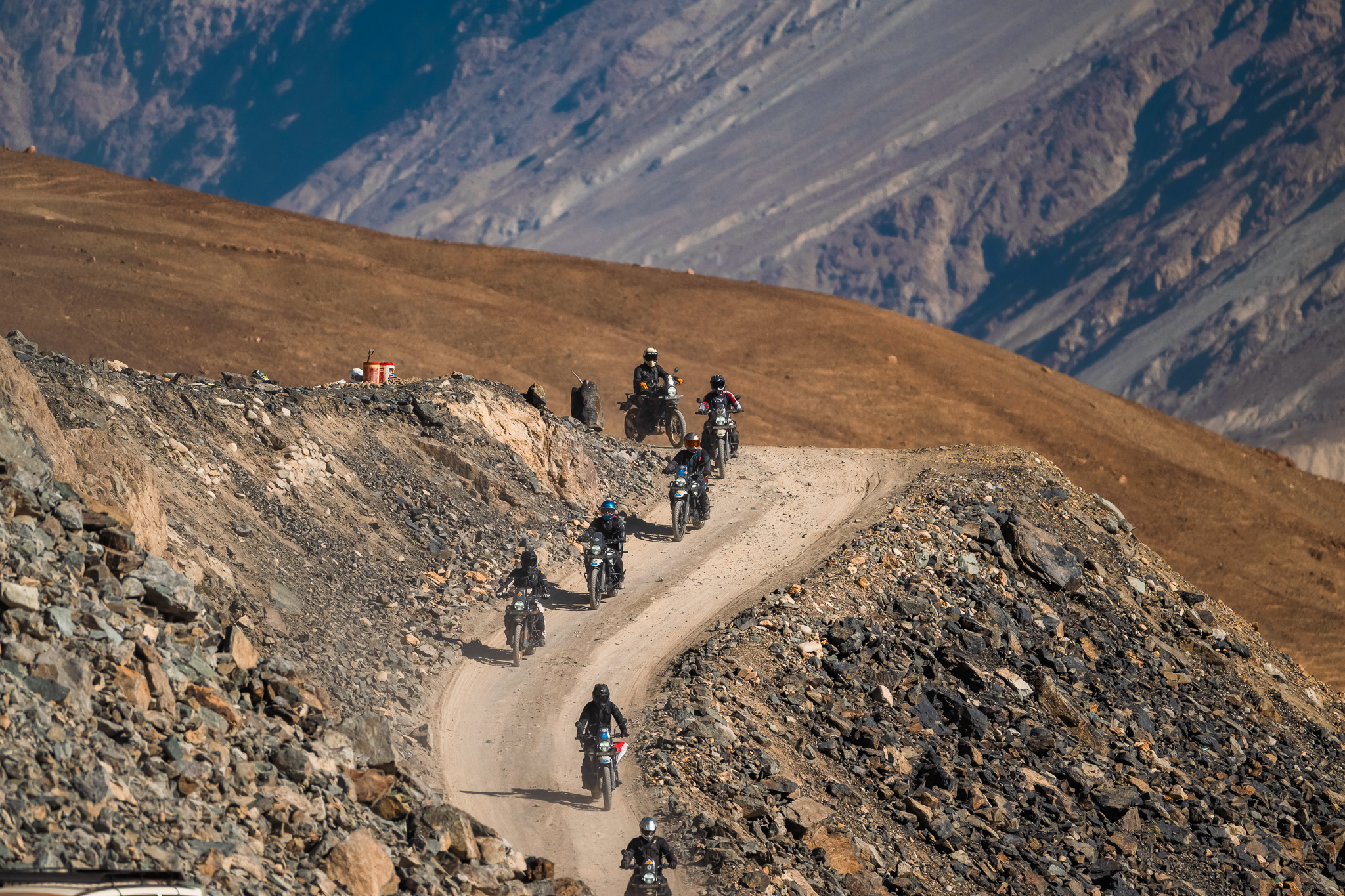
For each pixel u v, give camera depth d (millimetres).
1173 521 82312
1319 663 64688
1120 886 21078
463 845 14023
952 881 19438
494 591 24688
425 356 77562
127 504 16219
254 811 12453
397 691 19359
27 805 9820
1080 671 27562
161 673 13109
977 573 29234
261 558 20281
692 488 30688
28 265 76125
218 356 68688
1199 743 27312
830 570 27203
